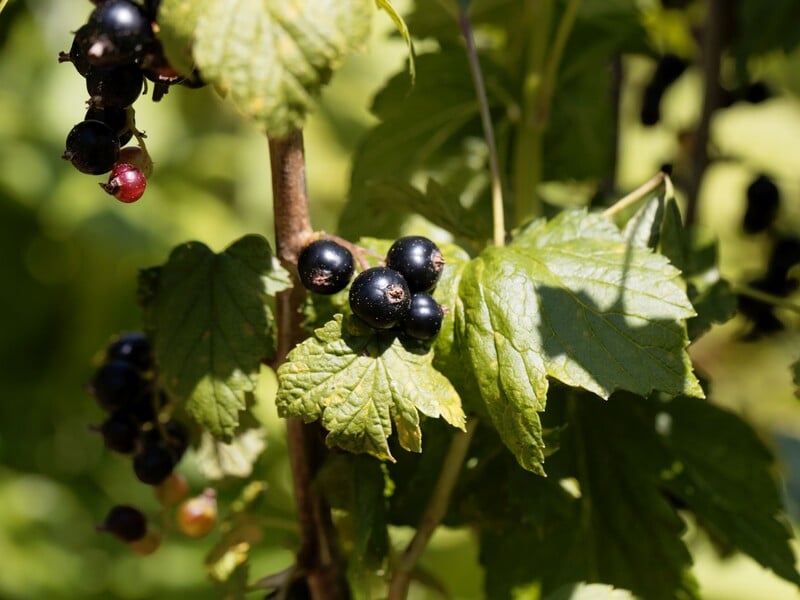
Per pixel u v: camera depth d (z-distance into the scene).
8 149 1.14
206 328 0.52
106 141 0.49
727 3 0.69
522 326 0.51
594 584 0.56
